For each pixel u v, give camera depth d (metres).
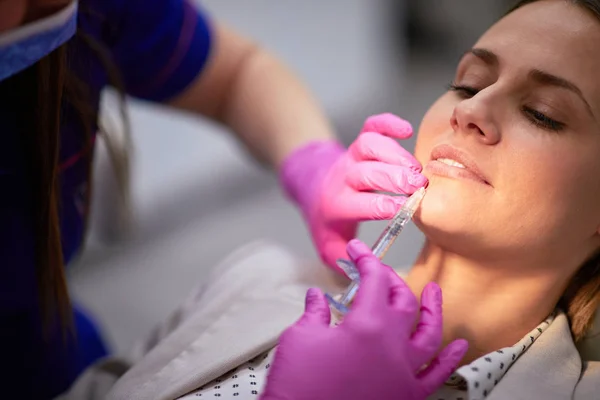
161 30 1.20
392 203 0.90
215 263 2.37
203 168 2.62
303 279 1.14
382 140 0.96
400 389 0.77
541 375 0.88
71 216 1.11
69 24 0.86
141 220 2.46
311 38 2.94
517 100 0.87
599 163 0.86
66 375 1.22
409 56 3.23
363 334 0.77
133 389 0.97
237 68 1.33
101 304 2.22
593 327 0.98
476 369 0.85
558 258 0.90
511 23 0.90
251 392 0.92
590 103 0.85
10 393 1.18
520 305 0.93
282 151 1.27
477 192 0.85
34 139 0.97
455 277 0.92
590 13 0.87
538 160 0.85
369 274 0.81
